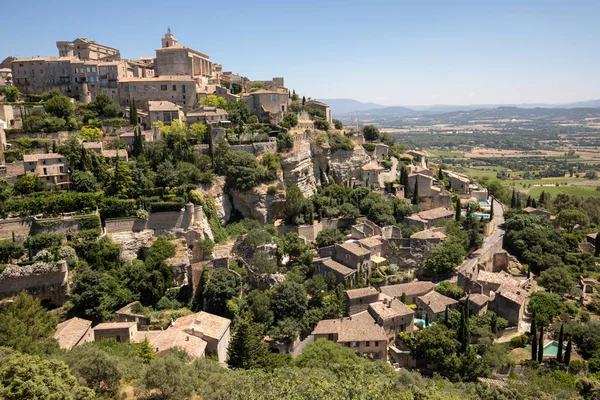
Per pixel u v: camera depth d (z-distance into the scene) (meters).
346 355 81.62
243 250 113.81
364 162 165.50
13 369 44.84
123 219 102.31
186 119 140.75
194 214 110.19
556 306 112.31
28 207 96.94
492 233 151.75
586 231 168.38
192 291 99.50
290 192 128.12
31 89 153.00
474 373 84.06
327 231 125.94
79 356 56.44
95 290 87.25
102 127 133.75
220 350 82.88
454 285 116.88
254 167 127.31
